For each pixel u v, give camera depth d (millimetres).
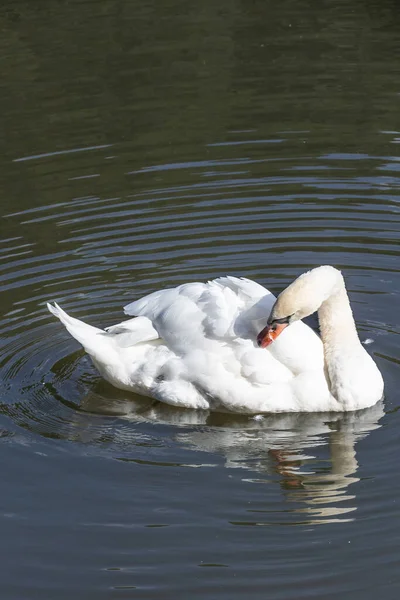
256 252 15844
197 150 19344
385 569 9328
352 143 19391
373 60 22969
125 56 23578
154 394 12453
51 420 12086
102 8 26750
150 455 11344
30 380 12906
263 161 18844
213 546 9758
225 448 11500
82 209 17266
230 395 12117
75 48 24156
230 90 21781
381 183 17844
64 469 11070
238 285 12477
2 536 9977
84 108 21188
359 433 11750
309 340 12305
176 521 10156
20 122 20734
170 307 12422
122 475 10945
